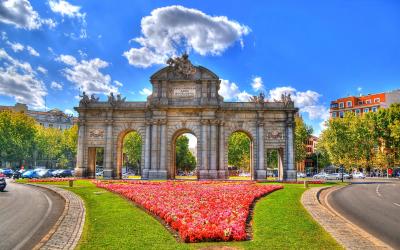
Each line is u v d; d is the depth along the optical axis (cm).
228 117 7119
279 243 1598
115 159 7156
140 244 1579
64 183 5472
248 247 1534
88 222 2130
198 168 6825
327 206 3020
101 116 7288
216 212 2305
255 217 2289
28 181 5875
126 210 2580
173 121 7006
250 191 3719
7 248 1575
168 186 4441
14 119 12150
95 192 3962
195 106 6875
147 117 7144
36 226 2058
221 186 4494
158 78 7031
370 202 3338
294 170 6906
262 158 6981
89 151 7319
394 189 5103
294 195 3662
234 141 12938
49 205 2962
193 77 7012
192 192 3569
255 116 7106
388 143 11300
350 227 1973
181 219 2052
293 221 2123
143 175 6931
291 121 7050
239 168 14325
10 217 2345
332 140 11819
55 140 14875
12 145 11956
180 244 1597
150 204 2677
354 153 11556
